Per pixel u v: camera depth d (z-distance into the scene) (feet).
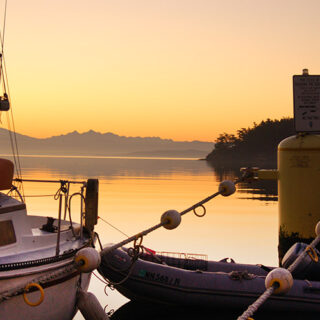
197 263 34.40
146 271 30.96
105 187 149.07
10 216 24.58
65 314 25.18
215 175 251.19
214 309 30.40
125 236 58.95
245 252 49.75
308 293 29.45
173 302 30.60
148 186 154.92
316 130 40.09
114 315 30.22
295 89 40.70
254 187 153.99
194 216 80.69
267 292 18.08
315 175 38.96
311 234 39.09
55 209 87.10
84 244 27.20
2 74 29.94
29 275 22.38
